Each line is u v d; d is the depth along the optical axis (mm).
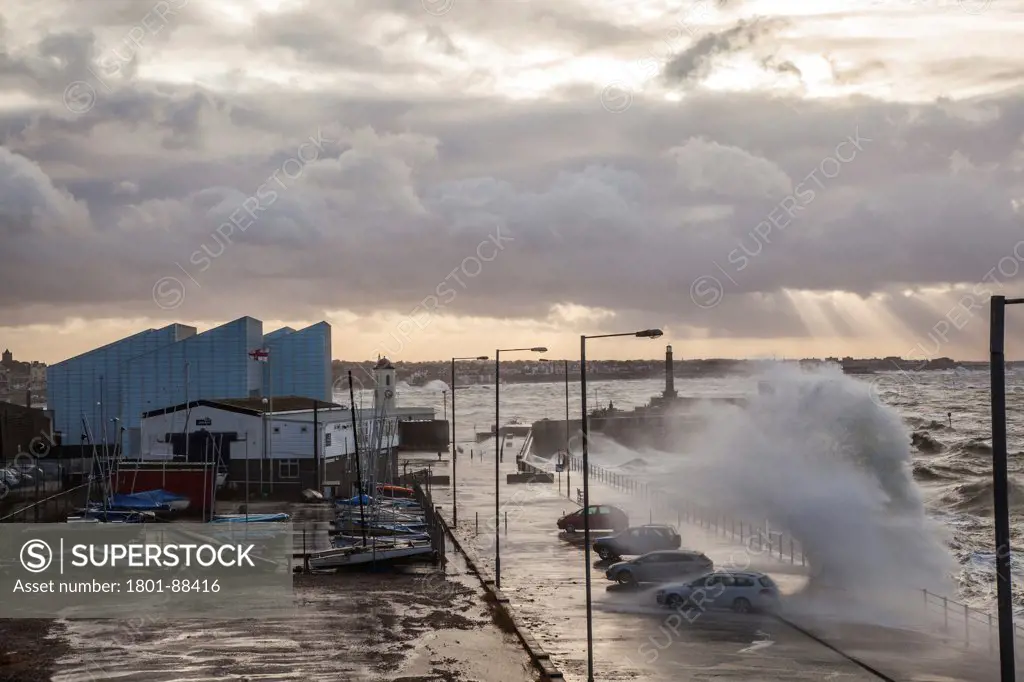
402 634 46281
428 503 89062
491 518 90750
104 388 132375
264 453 107625
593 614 50281
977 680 38438
